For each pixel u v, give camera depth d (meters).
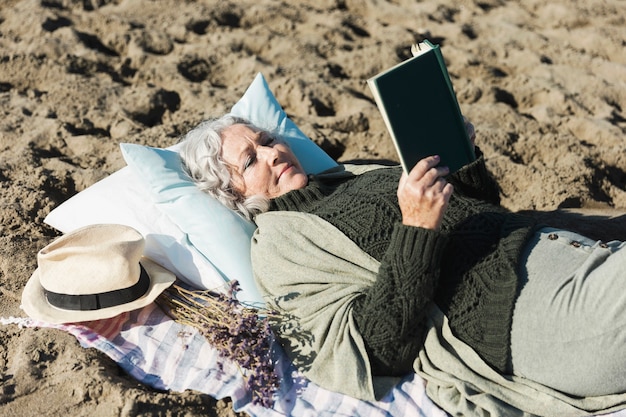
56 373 2.88
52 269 2.99
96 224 3.18
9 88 5.28
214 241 3.26
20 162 4.29
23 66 5.38
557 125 5.17
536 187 4.32
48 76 5.32
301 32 6.37
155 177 3.41
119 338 3.07
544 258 2.73
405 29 6.45
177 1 6.69
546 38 6.57
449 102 2.87
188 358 2.97
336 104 5.30
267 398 2.72
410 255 2.71
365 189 3.13
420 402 2.76
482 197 3.10
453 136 2.91
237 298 3.17
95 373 2.83
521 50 6.25
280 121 4.00
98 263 2.96
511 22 6.91
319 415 2.72
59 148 4.57
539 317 2.63
